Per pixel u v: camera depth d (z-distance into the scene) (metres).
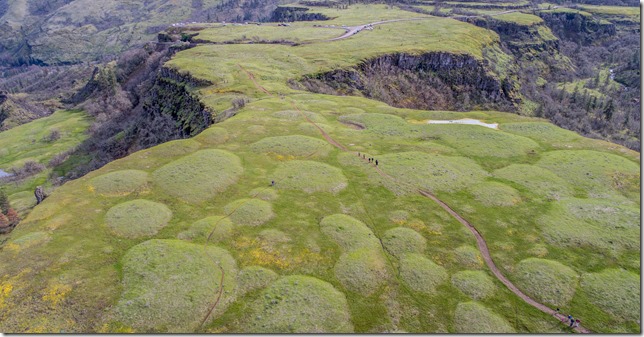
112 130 180.38
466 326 42.00
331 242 53.25
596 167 72.94
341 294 45.47
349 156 77.19
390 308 44.12
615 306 44.34
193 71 139.12
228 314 42.03
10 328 39.41
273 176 69.12
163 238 52.88
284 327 40.56
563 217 59.31
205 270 47.06
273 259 49.97
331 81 143.12
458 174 71.00
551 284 47.19
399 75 164.00
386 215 59.78
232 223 56.09
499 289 46.94
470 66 173.75
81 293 43.34
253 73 137.62
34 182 147.75
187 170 68.62
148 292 43.50
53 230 53.50
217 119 100.81
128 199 61.38
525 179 69.81
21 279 45.25
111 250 50.34
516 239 55.06
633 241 53.97
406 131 90.75
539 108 172.88
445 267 50.00
